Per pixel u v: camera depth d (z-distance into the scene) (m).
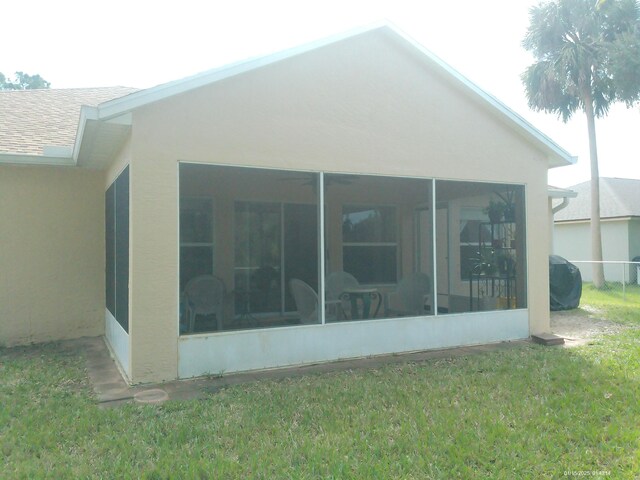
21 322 7.86
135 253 5.47
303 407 4.71
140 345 5.48
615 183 24.11
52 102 11.05
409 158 7.18
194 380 5.63
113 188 7.23
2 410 4.59
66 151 7.67
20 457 3.64
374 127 6.92
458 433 4.07
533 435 4.04
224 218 7.28
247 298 7.42
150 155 5.55
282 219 7.68
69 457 3.63
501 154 7.93
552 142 8.10
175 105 5.68
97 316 8.34
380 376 5.80
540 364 6.25
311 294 6.95
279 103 6.27
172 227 5.66
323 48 6.57
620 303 12.58
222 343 5.93
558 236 23.27
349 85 6.75
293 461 3.59
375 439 3.99
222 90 5.94
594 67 17.23
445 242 8.50
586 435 4.03
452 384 5.42
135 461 3.60
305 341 6.43
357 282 7.83
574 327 9.15
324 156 6.57
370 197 8.16
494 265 8.55
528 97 18.67
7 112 9.96
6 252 7.81
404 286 8.16
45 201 8.05
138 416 4.46
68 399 4.93
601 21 16.94
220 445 3.86
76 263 8.22
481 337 7.68
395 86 7.09
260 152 6.14
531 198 8.17
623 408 4.62
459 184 7.98
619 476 3.36
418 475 3.41
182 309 6.43
